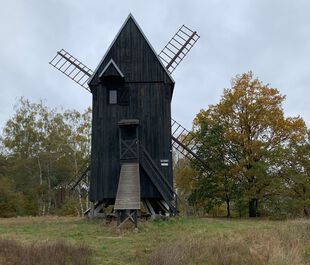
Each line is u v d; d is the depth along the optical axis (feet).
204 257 43.21
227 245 47.24
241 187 122.62
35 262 41.37
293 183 123.34
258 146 123.34
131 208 73.77
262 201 126.31
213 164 126.41
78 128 188.03
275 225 75.15
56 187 200.44
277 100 127.65
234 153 127.24
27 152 191.93
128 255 48.93
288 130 126.31
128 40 98.99
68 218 113.91
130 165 90.43
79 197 181.78
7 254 44.29
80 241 58.95
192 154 116.57
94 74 97.66
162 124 95.81
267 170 121.08
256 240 51.78
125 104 96.48
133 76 97.50
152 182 93.15
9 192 183.42
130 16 99.96
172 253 43.73
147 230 70.79
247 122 127.13
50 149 191.93
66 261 43.32
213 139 126.72
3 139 189.16
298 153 128.36
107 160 94.32
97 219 92.32
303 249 48.49
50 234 68.28
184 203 151.84
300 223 71.87
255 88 128.16
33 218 116.57
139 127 95.71
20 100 189.88
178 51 112.68
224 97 130.52
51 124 191.01
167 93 96.94
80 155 189.57
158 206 98.84
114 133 95.40
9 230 74.90
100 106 96.58
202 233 64.08
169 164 94.07
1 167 200.85
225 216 135.74
